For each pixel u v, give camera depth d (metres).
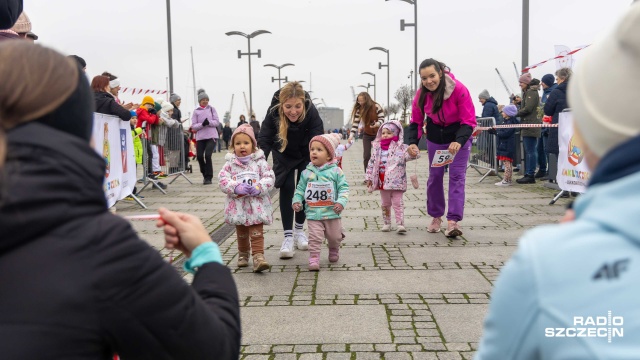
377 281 4.97
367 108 12.70
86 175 1.29
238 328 1.51
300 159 6.01
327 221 5.52
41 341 1.19
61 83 1.34
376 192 11.10
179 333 1.30
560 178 8.76
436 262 5.57
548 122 10.21
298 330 3.87
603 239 0.97
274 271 5.41
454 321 3.96
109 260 1.26
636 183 0.95
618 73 1.01
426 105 6.68
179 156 13.04
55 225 1.25
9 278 1.22
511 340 1.04
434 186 6.88
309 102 5.91
